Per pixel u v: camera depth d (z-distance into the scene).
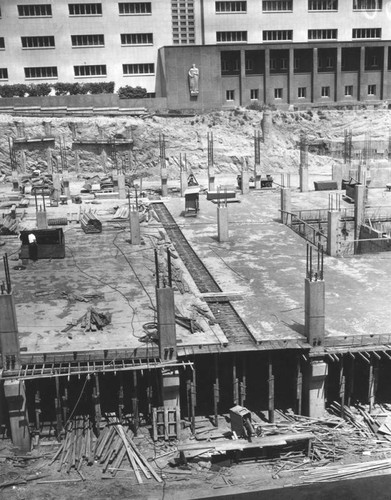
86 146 82.69
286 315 31.50
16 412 25.66
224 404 29.38
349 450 25.23
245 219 54.31
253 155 83.94
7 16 87.94
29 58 89.88
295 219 52.00
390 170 70.62
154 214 56.69
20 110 85.62
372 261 41.28
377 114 91.88
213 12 91.12
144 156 83.94
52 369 26.00
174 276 37.84
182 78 90.44
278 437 25.20
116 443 26.12
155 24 90.81
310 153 87.31
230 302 33.56
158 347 27.19
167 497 6.16
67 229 51.66
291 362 29.50
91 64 91.31
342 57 94.38
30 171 81.25
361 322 30.34
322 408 28.12
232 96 93.62
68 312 32.25
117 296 34.66
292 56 92.31
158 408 27.19
